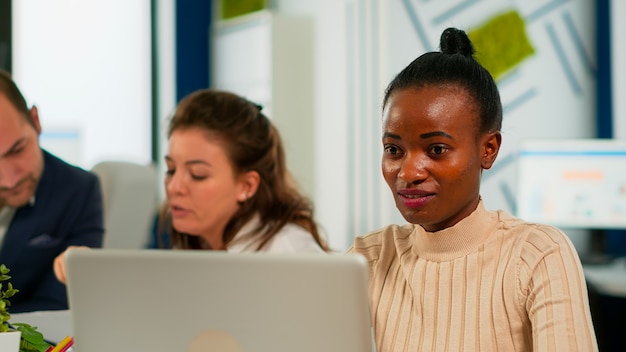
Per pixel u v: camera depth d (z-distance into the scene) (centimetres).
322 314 95
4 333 122
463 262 126
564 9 421
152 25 608
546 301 114
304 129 513
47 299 231
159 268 101
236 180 192
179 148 191
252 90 536
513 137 412
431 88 118
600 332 289
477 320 123
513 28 415
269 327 98
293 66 511
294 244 191
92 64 583
